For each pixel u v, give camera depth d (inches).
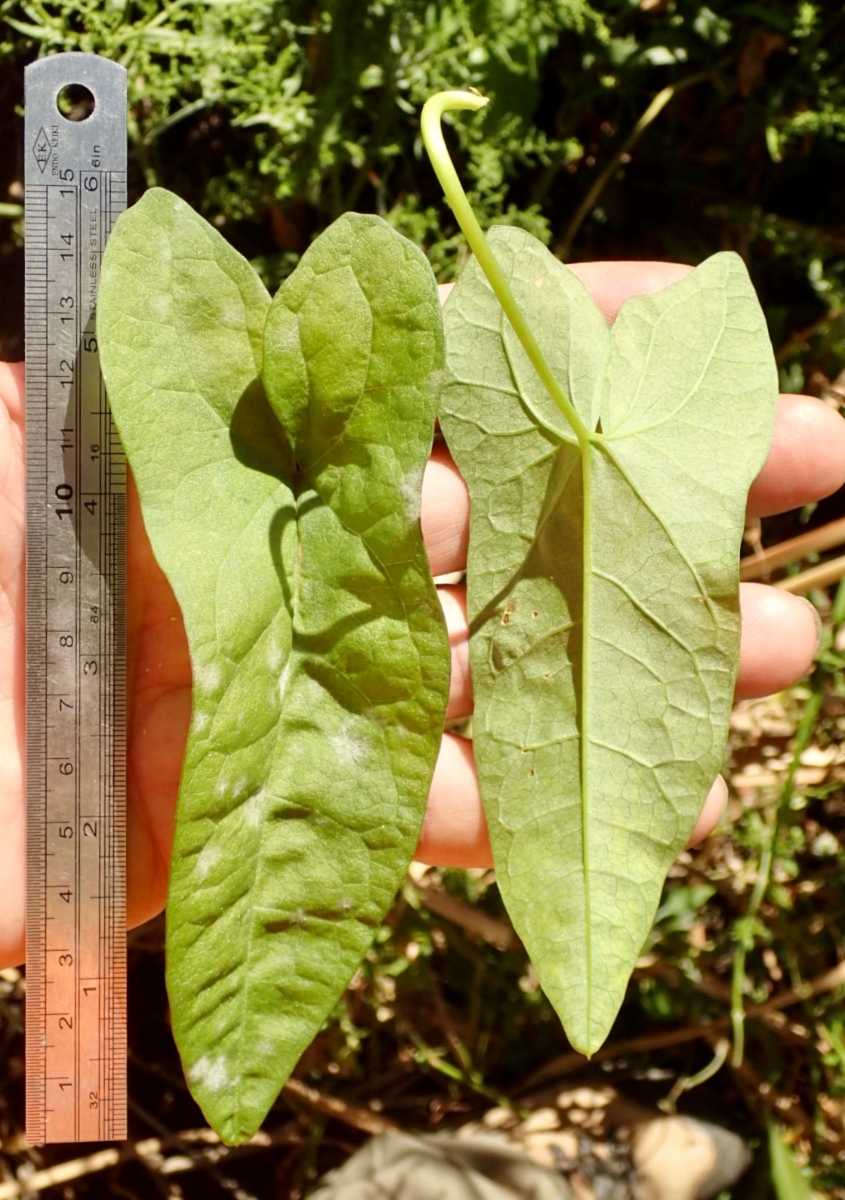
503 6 8.6
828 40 9.5
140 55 8.1
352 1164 10.3
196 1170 11.2
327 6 8.2
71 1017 7.3
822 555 10.1
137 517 7.4
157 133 8.6
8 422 7.3
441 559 7.5
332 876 6.5
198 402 6.2
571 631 6.9
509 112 8.8
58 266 7.1
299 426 6.4
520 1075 11.1
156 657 7.5
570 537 6.9
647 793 6.8
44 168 7.0
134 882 7.7
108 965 7.3
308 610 6.5
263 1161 11.2
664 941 10.5
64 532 7.1
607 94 9.4
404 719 6.4
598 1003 6.7
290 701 6.5
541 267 6.9
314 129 8.4
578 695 6.9
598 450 6.8
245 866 6.3
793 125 9.4
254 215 9.0
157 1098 11.1
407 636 6.3
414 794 6.4
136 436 6.0
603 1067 11.1
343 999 10.4
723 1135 10.7
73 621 7.2
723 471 6.8
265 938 6.4
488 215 9.1
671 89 9.3
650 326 6.9
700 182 9.9
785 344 10.0
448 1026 10.5
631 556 6.8
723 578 6.7
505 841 6.9
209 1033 6.2
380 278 6.1
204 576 6.0
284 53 8.3
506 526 6.9
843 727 10.2
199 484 6.1
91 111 7.8
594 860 6.8
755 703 10.4
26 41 8.3
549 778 6.9
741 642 7.7
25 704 7.3
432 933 10.3
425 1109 11.0
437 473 7.3
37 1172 10.7
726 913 10.7
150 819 7.7
